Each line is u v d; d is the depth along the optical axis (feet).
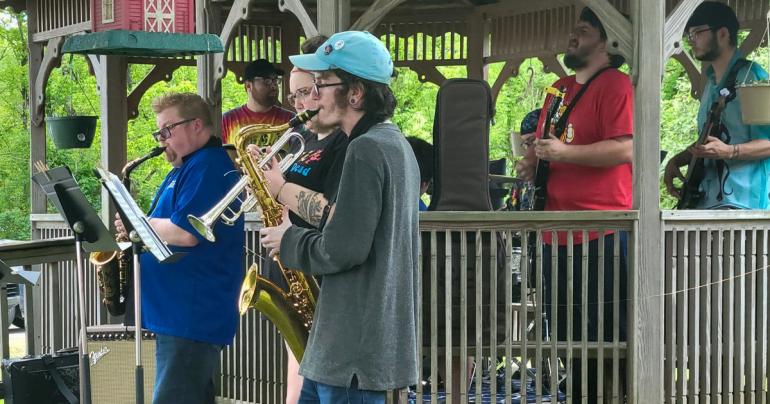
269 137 22.56
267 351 20.56
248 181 13.70
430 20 28.09
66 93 59.00
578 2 18.92
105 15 18.24
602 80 18.24
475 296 17.28
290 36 27.73
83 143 26.63
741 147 18.01
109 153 25.05
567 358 17.62
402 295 11.16
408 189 11.21
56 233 26.76
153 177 57.16
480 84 17.01
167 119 15.46
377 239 10.95
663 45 17.26
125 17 17.93
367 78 11.54
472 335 17.40
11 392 17.31
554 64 25.98
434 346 17.17
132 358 17.99
